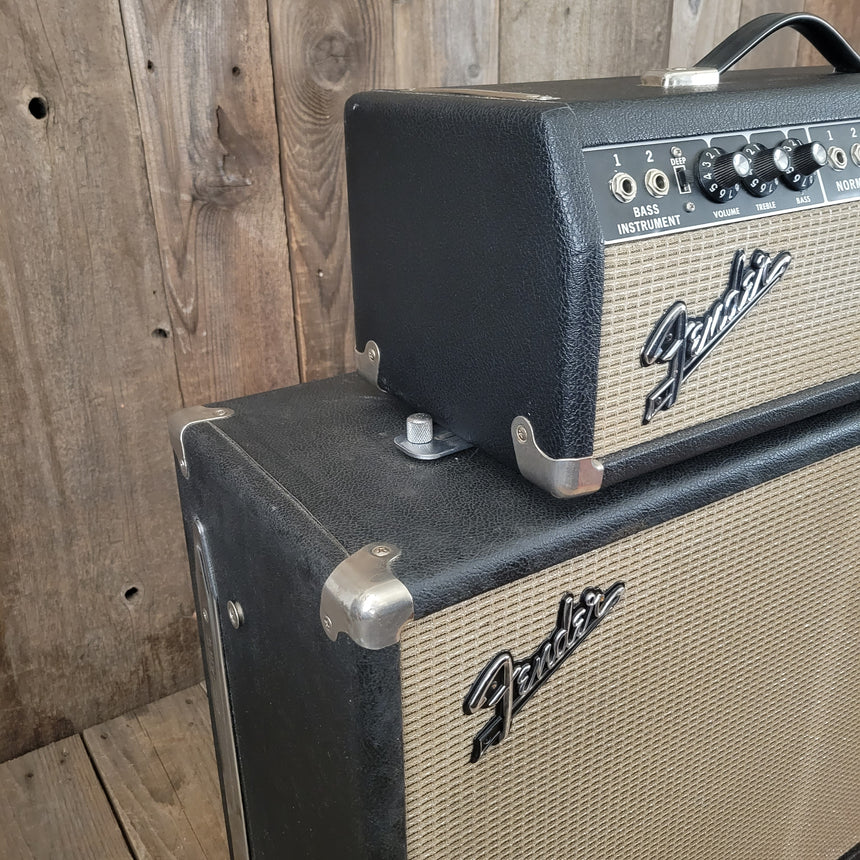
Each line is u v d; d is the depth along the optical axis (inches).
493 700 22.0
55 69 34.2
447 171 23.4
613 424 22.5
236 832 33.6
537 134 20.0
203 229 39.0
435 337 26.0
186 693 46.8
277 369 43.1
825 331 26.0
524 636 22.0
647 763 26.8
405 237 26.1
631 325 21.7
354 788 21.4
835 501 27.9
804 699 30.6
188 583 45.0
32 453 38.9
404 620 19.4
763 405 25.5
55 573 41.3
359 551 20.7
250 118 38.2
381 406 29.8
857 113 25.0
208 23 36.0
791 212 23.5
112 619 43.5
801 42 53.5
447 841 22.8
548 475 22.4
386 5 39.6
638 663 25.0
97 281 37.7
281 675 24.8
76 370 38.6
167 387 40.8
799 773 32.2
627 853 27.7
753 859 32.4
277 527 22.6
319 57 38.8
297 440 27.2
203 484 27.7
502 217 21.8
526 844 24.6
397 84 41.3
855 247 25.4
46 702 43.1
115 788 41.0
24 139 34.5
